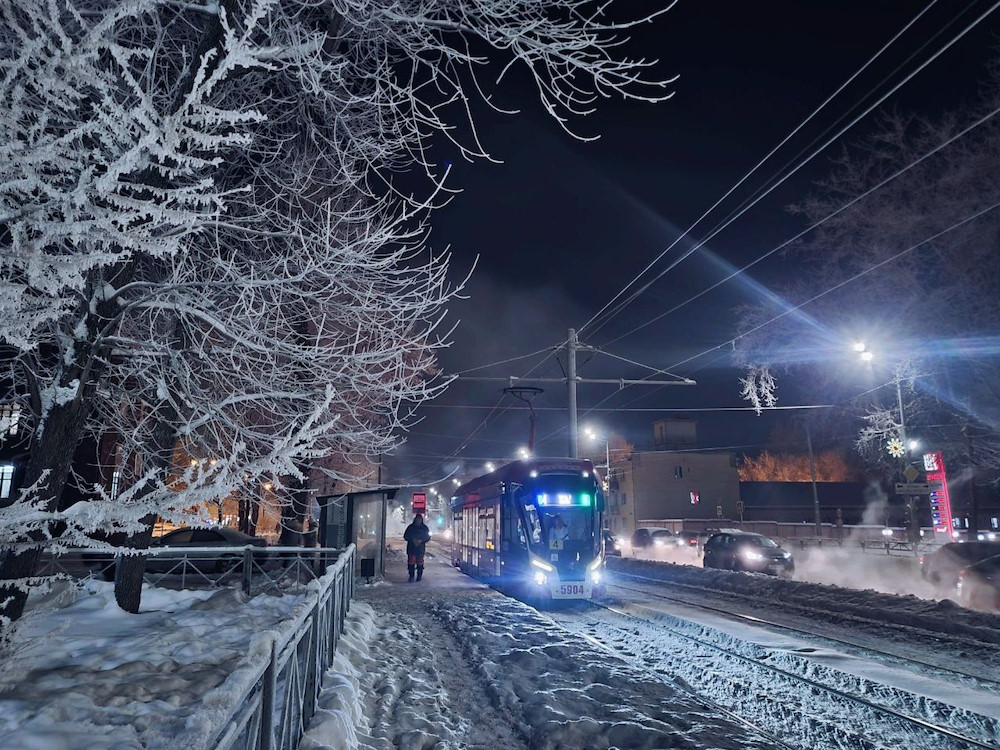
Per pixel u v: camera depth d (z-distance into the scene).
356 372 5.59
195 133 2.87
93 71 2.77
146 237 2.96
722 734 5.87
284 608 9.20
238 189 3.19
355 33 6.43
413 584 18.61
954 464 32.97
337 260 5.57
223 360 6.10
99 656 5.75
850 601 14.69
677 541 42.62
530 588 16.14
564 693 6.87
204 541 17.58
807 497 67.69
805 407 26.50
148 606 9.64
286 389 5.97
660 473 66.50
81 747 3.51
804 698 8.14
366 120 6.80
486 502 20.44
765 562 24.36
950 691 8.16
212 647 6.43
